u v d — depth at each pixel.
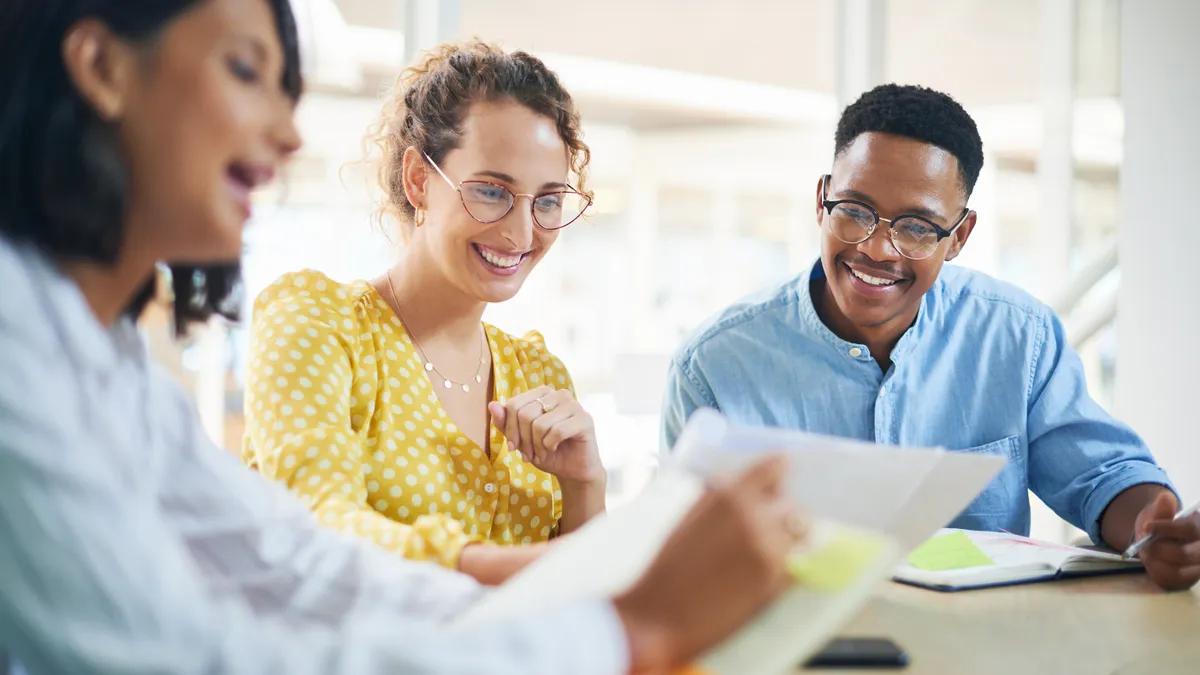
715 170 5.39
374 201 1.58
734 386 1.78
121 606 0.52
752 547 0.56
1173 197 3.10
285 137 0.66
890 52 4.09
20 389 0.53
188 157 0.61
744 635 0.56
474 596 0.84
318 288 1.34
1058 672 0.82
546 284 5.43
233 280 0.85
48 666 0.52
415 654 0.53
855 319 1.64
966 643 0.91
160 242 0.65
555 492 1.46
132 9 0.59
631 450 4.43
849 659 0.82
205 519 0.84
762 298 1.84
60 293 0.59
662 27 4.82
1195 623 1.00
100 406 0.60
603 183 5.43
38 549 0.51
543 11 4.38
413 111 1.44
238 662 0.52
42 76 0.59
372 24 3.53
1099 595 1.11
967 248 4.51
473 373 1.46
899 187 1.54
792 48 5.00
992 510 1.70
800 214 5.41
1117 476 1.51
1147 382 3.14
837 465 0.73
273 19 0.65
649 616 0.56
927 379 1.74
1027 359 1.74
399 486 1.30
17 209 0.59
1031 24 4.22
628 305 5.52
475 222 1.36
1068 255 3.70
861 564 0.56
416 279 1.42
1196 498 3.04
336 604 0.83
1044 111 3.75
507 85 1.38
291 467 1.12
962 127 1.57
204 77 0.61
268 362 1.22
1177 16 3.10
